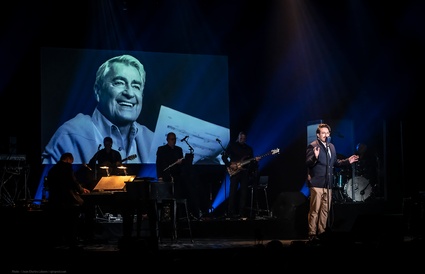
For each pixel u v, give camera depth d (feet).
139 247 17.79
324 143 30.89
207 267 17.65
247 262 17.47
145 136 40.83
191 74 42.04
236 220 35.29
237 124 43.80
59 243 29.66
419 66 41.81
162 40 41.68
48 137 38.83
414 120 41.83
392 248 18.56
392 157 40.83
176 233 31.96
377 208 36.94
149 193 28.66
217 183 42.86
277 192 43.32
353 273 18.52
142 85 40.93
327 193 30.53
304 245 18.71
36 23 39.09
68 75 39.45
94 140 39.65
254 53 43.68
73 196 28.81
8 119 38.83
